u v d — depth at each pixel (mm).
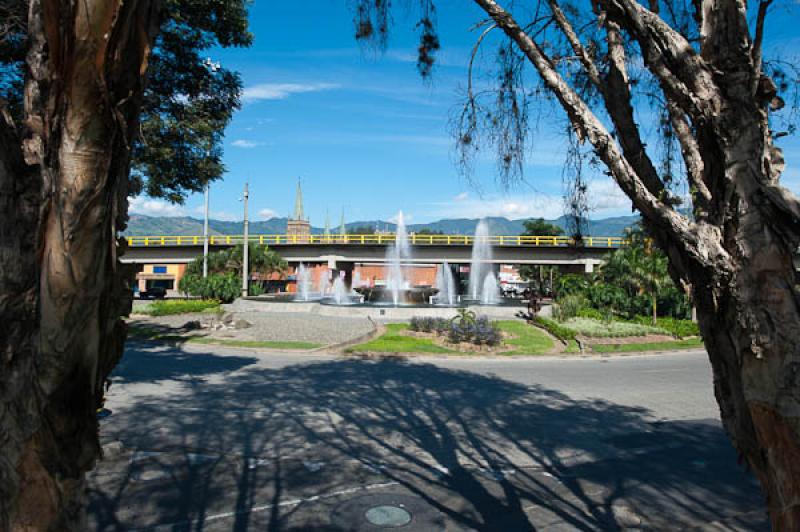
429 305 30891
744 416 2098
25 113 1724
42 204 1544
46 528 1660
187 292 40844
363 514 5340
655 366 15586
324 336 19500
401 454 7230
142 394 10258
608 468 6848
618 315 28672
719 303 2092
